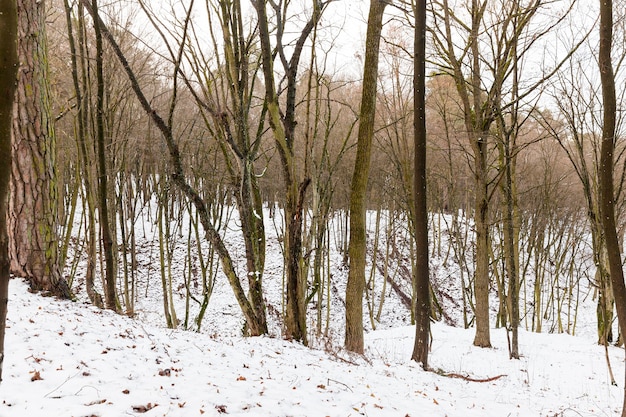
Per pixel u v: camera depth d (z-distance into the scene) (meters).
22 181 6.63
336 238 32.22
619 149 12.95
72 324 5.68
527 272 31.84
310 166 8.10
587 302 28.91
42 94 6.75
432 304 23.28
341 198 27.55
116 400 4.05
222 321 20.97
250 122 13.09
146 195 27.83
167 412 4.01
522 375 9.96
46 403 3.79
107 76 10.09
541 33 11.62
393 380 7.03
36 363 4.46
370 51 8.43
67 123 13.93
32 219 6.72
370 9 8.46
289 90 8.21
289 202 8.34
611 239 5.65
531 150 22.84
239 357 6.24
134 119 14.79
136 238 26.16
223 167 16.42
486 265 13.22
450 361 11.23
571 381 9.50
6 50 1.69
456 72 12.59
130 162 17.94
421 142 8.38
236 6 7.75
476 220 13.34
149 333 6.36
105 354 5.06
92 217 9.02
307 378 5.84
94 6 6.82
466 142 20.39
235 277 8.20
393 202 25.94
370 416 4.90
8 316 5.44
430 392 6.79
